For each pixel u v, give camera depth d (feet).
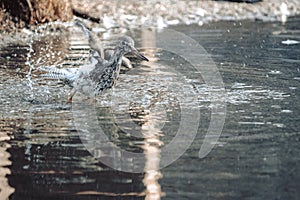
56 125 38.14
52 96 44.32
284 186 29.63
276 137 35.83
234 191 29.19
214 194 28.91
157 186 29.89
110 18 76.84
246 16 82.07
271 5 85.15
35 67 52.60
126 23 76.43
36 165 32.24
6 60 55.47
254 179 30.45
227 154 33.55
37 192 29.32
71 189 29.60
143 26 75.92
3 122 38.52
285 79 48.57
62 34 70.08
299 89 45.60
